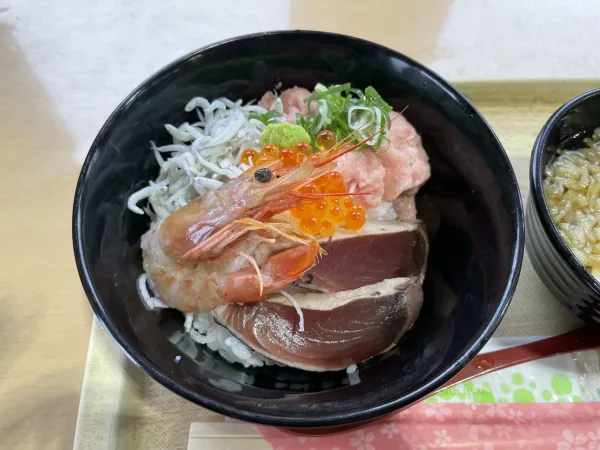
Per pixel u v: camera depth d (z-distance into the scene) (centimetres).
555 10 24
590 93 16
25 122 19
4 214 17
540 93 20
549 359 15
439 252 17
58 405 14
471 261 15
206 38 22
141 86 15
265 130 16
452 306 15
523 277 16
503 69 21
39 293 16
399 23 23
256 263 14
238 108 18
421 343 15
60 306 16
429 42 22
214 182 16
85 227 13
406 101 17
